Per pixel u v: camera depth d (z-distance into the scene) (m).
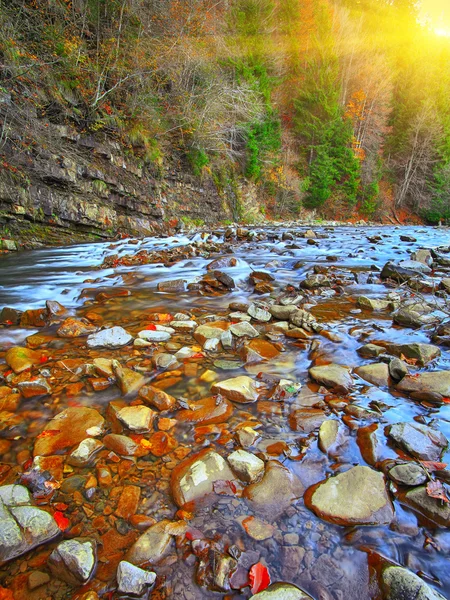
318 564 1.09
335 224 24.05
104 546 1.15
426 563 1.09
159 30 12.08
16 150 7.10
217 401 1.94
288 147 28.22
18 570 1.08
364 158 34.44
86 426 1.75
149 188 11.91
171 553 1.12
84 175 8.90
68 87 8.57
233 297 4.27
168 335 2.96
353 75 35.94
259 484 1.38
